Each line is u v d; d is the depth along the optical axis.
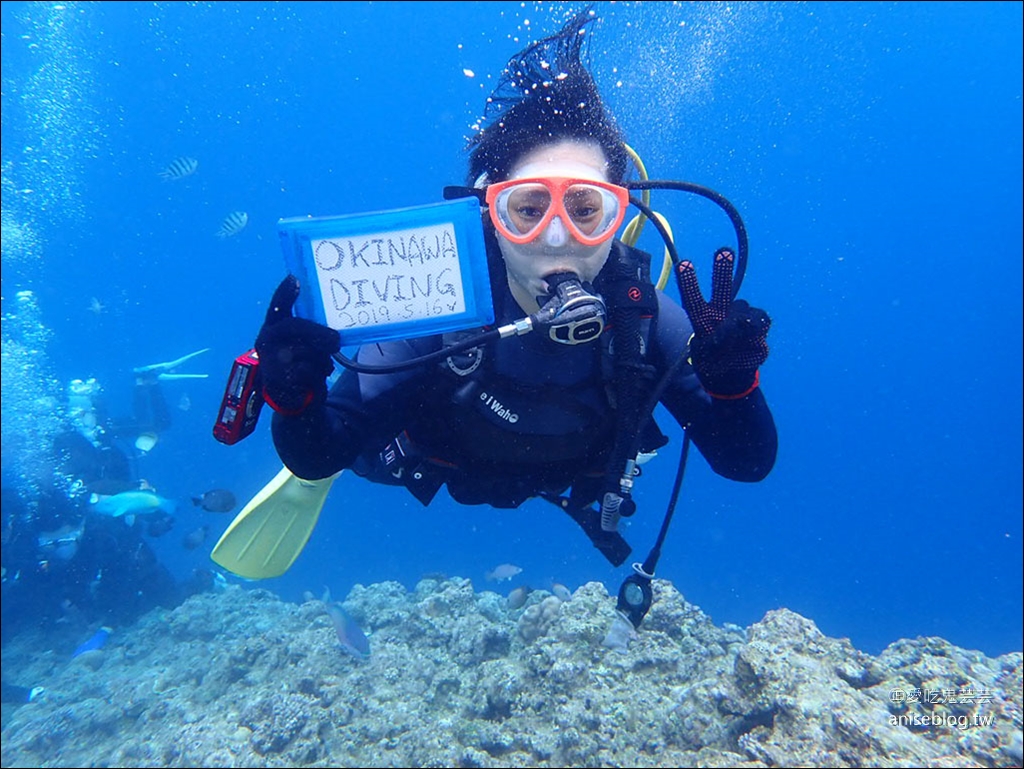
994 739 1.03
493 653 1.86
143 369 4.18
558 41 0.96
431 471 1.00
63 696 2.31
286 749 1.50
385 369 0.79
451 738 1.43
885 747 0.99
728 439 0.90
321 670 1.91
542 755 1.30
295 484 1.43
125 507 2.76
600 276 0.90
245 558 1.41
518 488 1.00
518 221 0.84
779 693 1.11
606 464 0.99
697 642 1.67
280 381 0.73
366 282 0.83
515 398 0.91
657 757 1.21
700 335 0.83
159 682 2.27
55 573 3.04
